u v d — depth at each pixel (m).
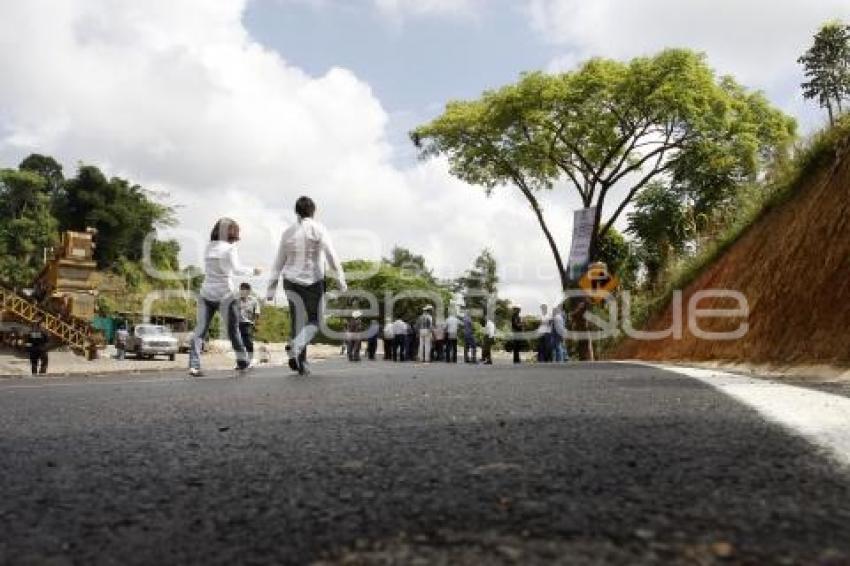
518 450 2.05
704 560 1.06
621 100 24.12
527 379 5.61
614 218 25.33
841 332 6.64
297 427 2.73
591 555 1.10
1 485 1.78
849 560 1.06
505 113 25.34
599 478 1.65
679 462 1.83
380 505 1.46
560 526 1.26
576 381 5.20
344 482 1.70
